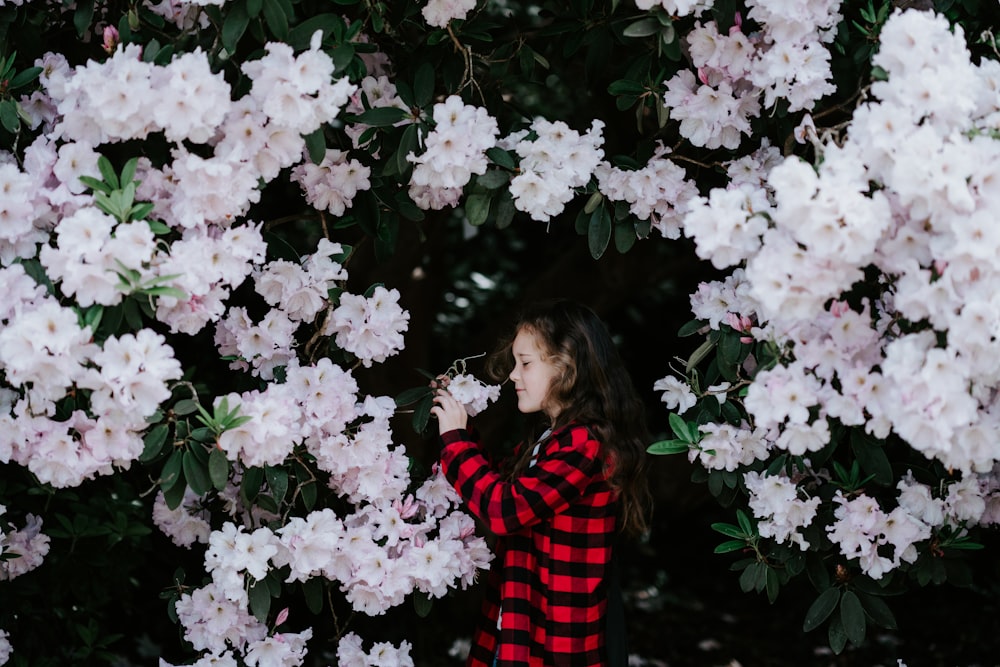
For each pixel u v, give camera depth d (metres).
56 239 2.01
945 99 1.68
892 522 2.07
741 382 2.13
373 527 2.17
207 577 2.30
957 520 2.14
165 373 1.79
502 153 2.08
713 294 2.17
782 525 2.12
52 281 1.83
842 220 1.64
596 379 2.13
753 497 2.13
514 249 5.29
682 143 2.39
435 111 2.01
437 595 2.18
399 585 2.13
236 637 2.17
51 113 2.16
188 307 1.91
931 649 4.14
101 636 2.89
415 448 3.85
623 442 2.10
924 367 1.64
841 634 2.21
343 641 2.27
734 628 4.44
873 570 2.09
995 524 2.35
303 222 3.93
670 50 2.06
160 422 1.98
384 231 2.27
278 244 2.16
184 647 2.32
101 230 1.78
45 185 1.97
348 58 1.96
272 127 1.91
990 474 2.15
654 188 2.16
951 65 1.72
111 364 1.77
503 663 1.99
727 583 5.04
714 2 2.05
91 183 1.81
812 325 1.84
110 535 2.79
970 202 1.61
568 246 5.11
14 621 2.62
